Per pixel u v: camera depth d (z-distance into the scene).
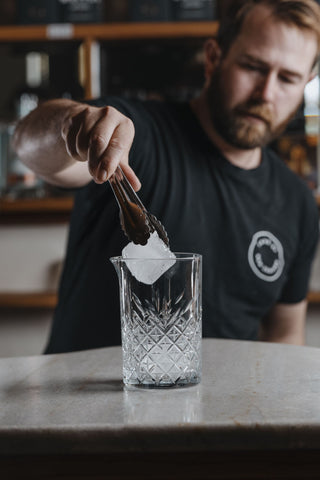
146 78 2.73
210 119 1.55
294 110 1.61
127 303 0.80
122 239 1.38
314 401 0.72
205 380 0.83
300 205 1.63
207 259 1.47
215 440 0.64
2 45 2.77
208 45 1.66
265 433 0.64
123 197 0.83
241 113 1.51
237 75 1.50
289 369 0.89
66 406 0.71
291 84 1.54
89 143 0.86
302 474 0.65
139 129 1.46
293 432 0.64
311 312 2.76
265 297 1.54
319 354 1.00
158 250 0.81
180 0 2.59
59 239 2.79
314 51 1.54
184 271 0.79
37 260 2.79
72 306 1.42
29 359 1.00
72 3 2.60
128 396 0.76
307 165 2.65
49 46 2.76
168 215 1.46
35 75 2.73
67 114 1.11
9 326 2.79
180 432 0.64
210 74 1.65
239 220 1.51
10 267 2.79
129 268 0.79
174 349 0.79
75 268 1.45
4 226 2.76
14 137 1.31
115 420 0.66
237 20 1.52
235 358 0.97
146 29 2.56
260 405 0.71
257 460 0.65
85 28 2.57
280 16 1.47
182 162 1.49
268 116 1.52
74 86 2.76
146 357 0.78
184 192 1.47
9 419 0.67
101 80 2.69
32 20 2.61
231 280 1.49
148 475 0.64
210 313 1.46
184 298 0.79
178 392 0.77
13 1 2.70
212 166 1.51
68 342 1.41
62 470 0.64
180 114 1.55
